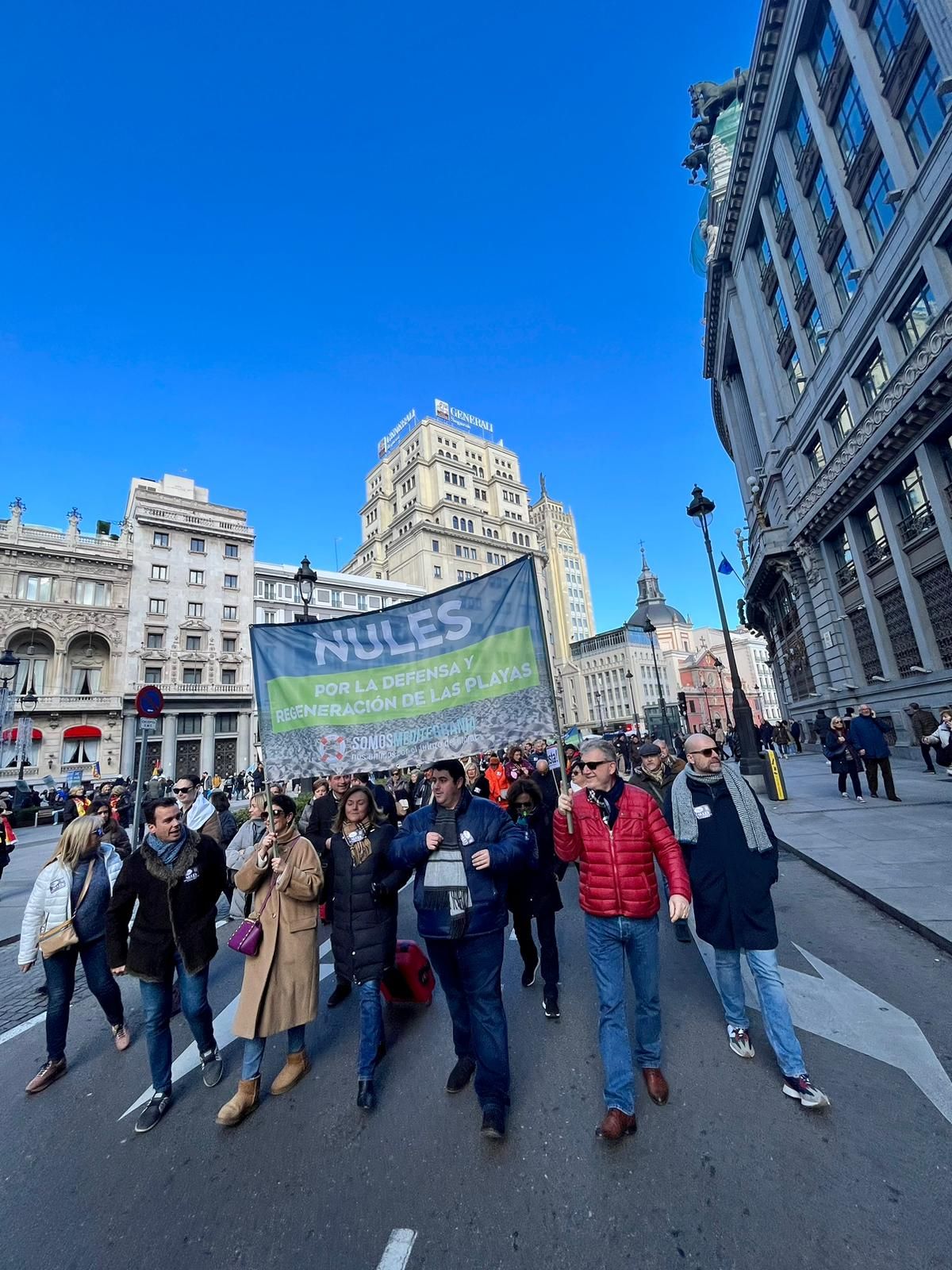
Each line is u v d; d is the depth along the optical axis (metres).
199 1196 2.64
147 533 41.25
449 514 69.81
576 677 89.00
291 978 3.39
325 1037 4.14
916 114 13.45
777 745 25.11
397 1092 3.31
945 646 14.04
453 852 3.19
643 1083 3.16
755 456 28.25
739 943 3.14
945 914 4.86
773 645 29.95
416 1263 2.18
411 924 6.63
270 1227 2.42
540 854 4.30
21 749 26.59
